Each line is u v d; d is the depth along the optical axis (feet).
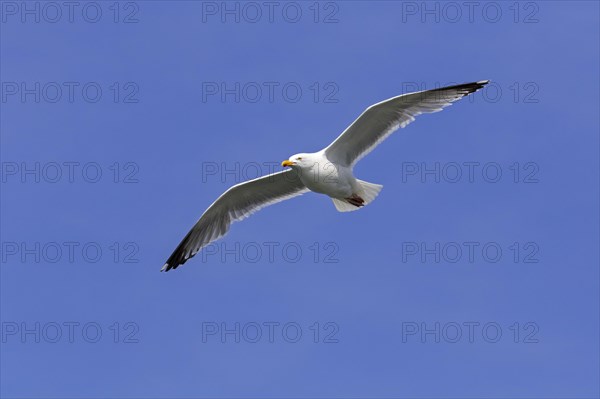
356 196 52.95
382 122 51.01
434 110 50.52
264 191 56.08
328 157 51.62
